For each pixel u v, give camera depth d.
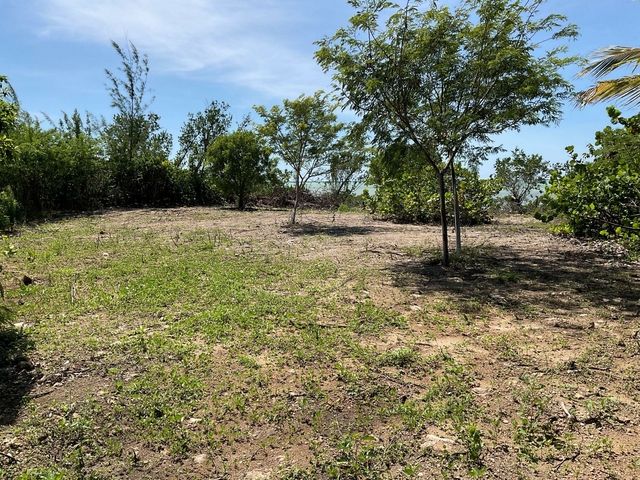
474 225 14.01
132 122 21.44
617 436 3.04
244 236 11.55
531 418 3.24
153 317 5.30
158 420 3.23
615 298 6.00
